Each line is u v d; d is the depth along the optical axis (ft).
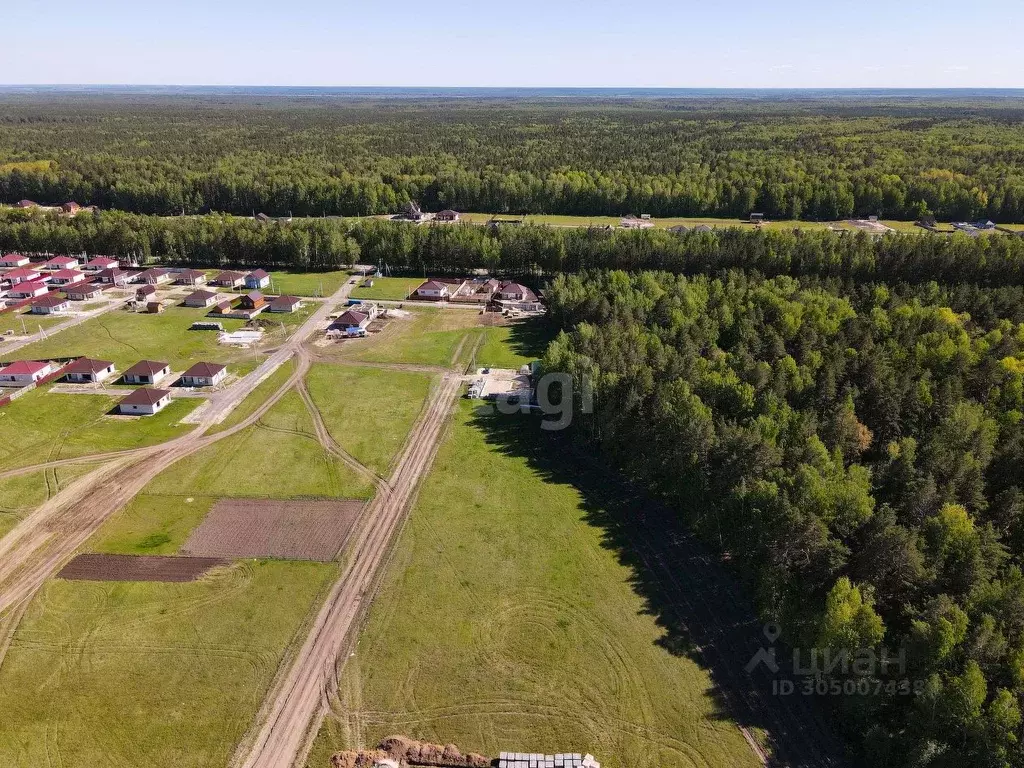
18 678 166.91
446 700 163.32
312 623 185.26
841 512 187.42
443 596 196.24
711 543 218.79
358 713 159.74
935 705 143.13
